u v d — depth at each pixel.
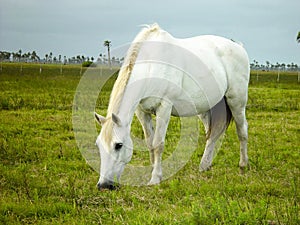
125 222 4.12
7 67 45.06
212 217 3.95
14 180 5.58
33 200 4.83
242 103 6.60
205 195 5.11
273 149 7.76
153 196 5.14
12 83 22.39
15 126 9.39
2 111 11.67
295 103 15.05
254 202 5.00
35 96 15.60
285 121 11.27
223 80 6.27
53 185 5.45
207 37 6.54
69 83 23.47
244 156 6.51
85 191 5.14
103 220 4.23
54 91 18.20
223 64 6.35
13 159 6.72
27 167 6.24
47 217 4.42
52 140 8.19
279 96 18.17
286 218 4.10
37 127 9.48
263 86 26.20
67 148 7.50
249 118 11.76
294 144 8.40
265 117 11.99
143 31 5.57
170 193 5.18
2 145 7.38
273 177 5.97
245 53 6.73
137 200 4.87
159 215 4.30
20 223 4.18
